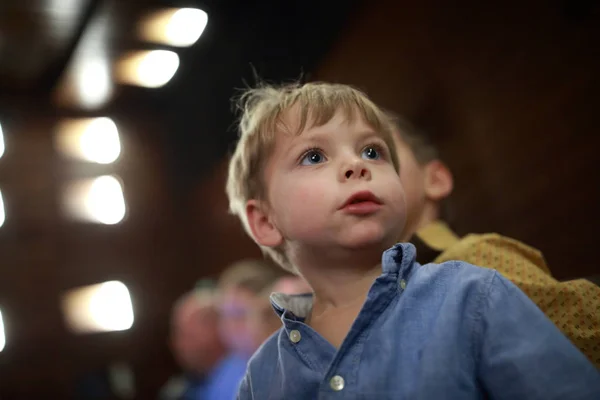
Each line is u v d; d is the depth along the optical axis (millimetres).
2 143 6750
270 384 880
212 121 6543
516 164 3463
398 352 768
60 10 5016
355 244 843
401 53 4484
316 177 881
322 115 915
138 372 6699
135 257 7059
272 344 931
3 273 6617
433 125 4199
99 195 7016
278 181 927
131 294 6941
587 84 2828
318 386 798
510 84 3432
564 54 2996
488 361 732
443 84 4070
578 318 980
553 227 3191
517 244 1163
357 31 4973
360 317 795
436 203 1573
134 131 7027
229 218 6699
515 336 731
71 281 6797
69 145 6984
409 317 791
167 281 7074
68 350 6602
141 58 5852
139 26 5270
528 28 3250
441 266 836
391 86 4680
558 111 3096
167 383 6711
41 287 6695
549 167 3180
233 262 6703
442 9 3965
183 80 6145
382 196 857
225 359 2762
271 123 966
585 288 1008
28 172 6824
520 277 1072
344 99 941
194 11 5023
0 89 6547
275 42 5281
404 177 1423
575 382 690
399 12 4434
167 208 7254
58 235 6859
